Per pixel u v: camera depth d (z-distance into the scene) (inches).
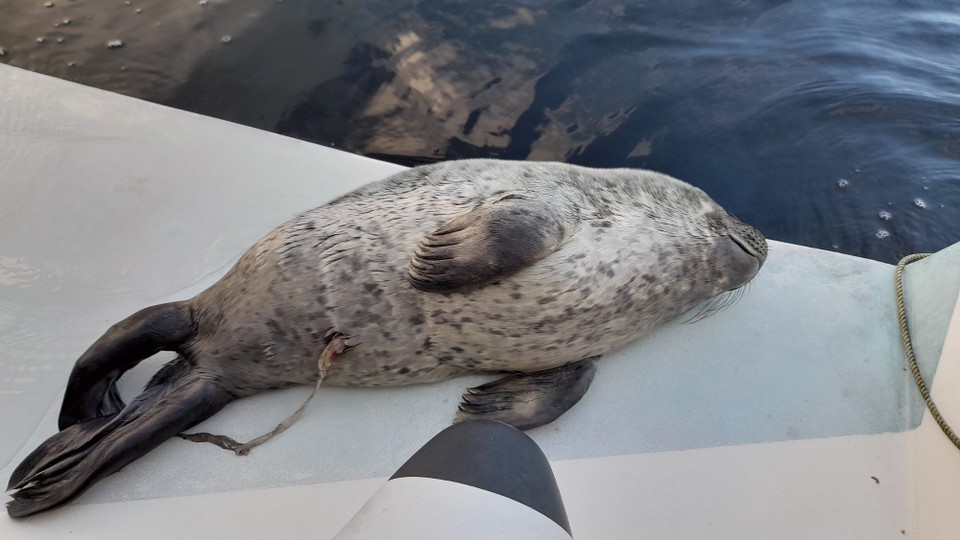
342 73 44.6
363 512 14.7
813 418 27.4
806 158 40.4
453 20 48.2
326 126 41.5
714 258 30.9
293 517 23.4
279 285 26.1
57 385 27.5
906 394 28.1
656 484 25.0
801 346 30.2
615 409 27.6
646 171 33.6
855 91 43.8
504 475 15.4
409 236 26.9
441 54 45.6
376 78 44.3
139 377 27.9
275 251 26.7
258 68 44.8
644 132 41.5
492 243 24.9
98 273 31.9
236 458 25.0
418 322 26.2
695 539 23.4
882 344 30.2
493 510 14.3
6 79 41.0
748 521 24.0
